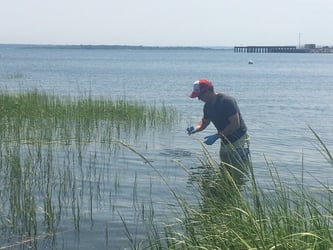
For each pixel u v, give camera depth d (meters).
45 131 13.88
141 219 7.34
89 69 89.69
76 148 13.26
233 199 5.11
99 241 6.56
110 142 13.97
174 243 5.16
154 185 9.41
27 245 6.40
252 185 5.16
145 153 13.05
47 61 137.12
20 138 13.15
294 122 22.27
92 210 7.88
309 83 57.31
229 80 61.91
